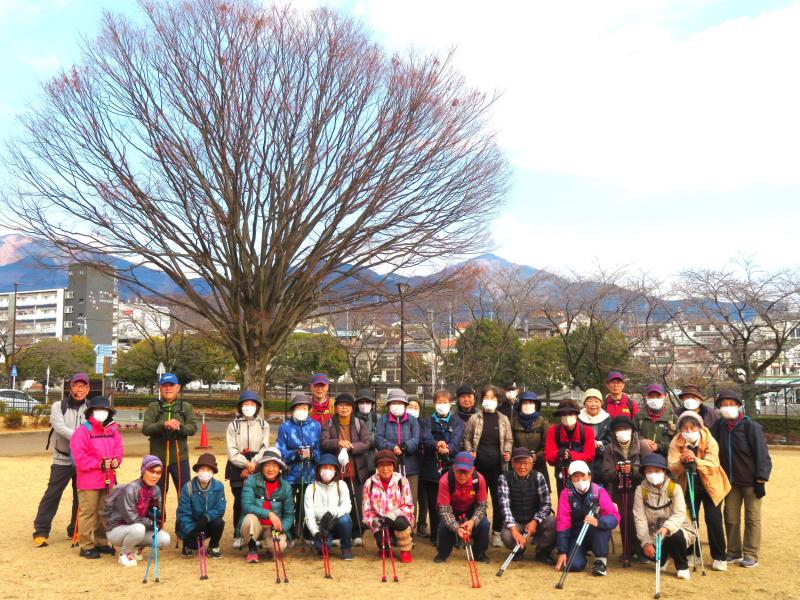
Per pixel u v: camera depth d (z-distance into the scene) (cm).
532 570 670
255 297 1655
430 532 814
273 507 698
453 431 786
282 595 575
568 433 731
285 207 1538
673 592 595
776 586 614
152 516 679
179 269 1630
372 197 1512
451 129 1522
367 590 595
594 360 2569
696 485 692
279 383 4550
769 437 2289
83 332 8069
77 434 696
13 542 766
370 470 810
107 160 1490
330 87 1495
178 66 1438
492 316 3312
